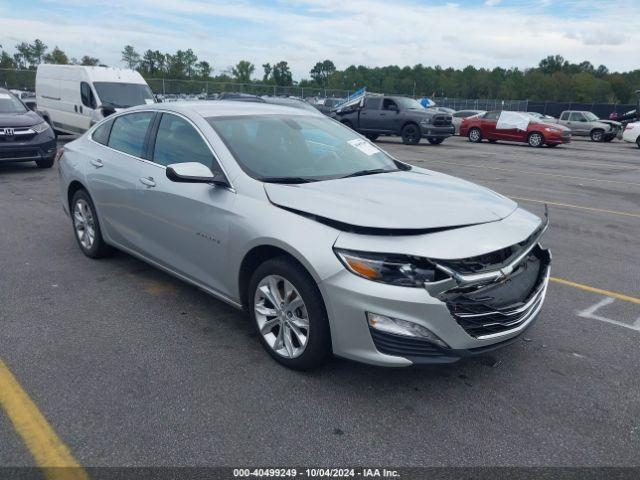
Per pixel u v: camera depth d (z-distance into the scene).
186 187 4.10
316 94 42.31
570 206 9.45
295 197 3.48
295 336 3.53
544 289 3.70
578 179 12.94
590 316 4.61
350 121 23.17
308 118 4.85
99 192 5.12
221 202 3.80
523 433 3.01
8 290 4.79
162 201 4.31
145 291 4.84
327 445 2.87
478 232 3.23
